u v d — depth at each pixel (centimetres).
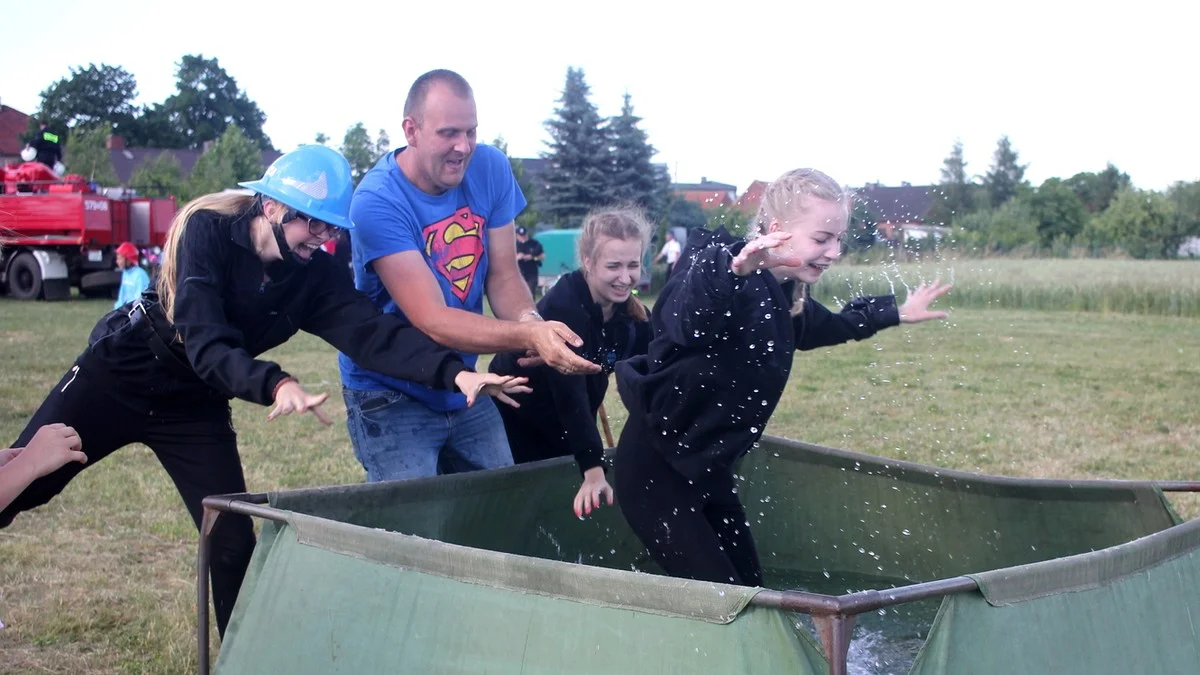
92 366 316
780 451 426
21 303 1981
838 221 283
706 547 303
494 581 224
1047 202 3078
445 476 334
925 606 374
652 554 312
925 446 741
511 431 415
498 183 367
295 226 291
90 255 2081
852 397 960
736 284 259
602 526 414
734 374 282
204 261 290
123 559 481
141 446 716
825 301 618
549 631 215
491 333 315
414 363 300
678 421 296
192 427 328
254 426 799
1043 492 352
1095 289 1980
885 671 317
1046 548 354
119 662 371
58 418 316
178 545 504
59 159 2202
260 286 301
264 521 271
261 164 4459
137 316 308
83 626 401
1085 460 696
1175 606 240
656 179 3984
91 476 629
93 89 7431
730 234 289
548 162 4078
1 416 805
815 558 420
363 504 304
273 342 314
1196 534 251
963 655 200
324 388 1012
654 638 204
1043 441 759
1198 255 2808
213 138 7631
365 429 361
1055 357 1281
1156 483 324
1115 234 2881
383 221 333
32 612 413
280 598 258
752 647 193
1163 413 875
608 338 379
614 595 208
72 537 512
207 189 3859
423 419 364
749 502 432
